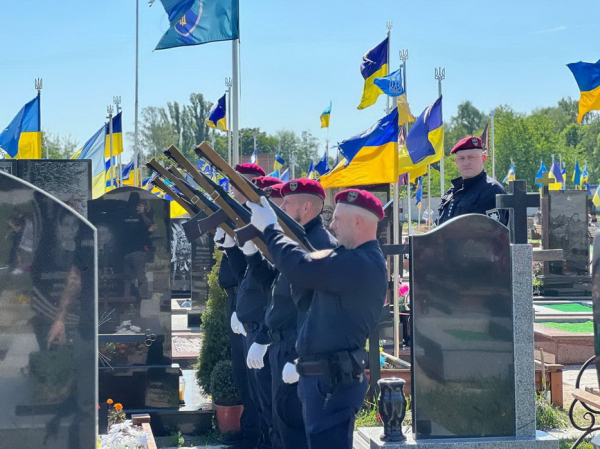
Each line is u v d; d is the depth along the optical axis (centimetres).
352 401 455
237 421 778
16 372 367
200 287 1523
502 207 640
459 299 624
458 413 621
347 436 456
